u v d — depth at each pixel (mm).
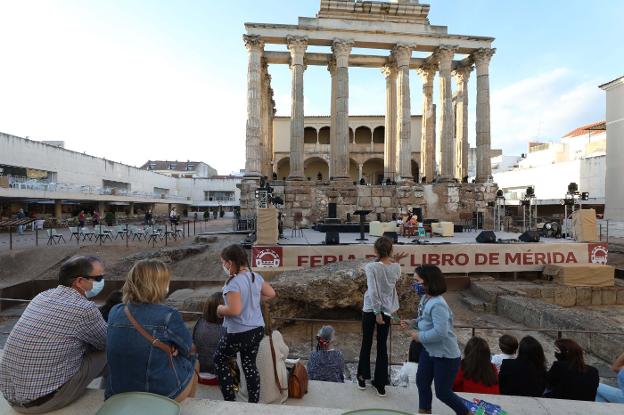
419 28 30297
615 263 19359
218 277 17938
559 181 45344
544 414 3986
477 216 28484
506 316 13445
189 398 3500
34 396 3131
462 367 5195
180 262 19453
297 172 29469
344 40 29203
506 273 16453
